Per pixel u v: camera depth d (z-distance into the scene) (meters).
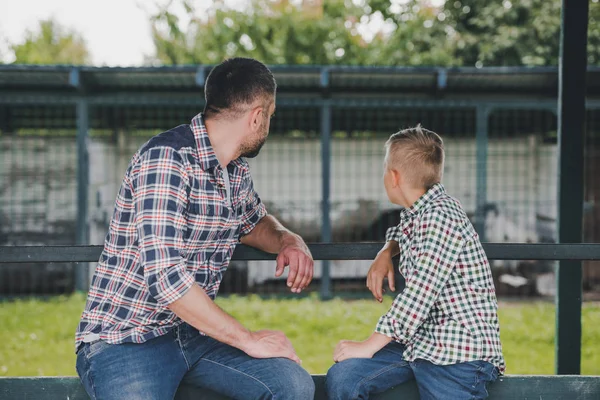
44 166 8.91
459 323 2.02
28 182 8.91
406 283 2.07
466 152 8.90
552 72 7.42
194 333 2.08
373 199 8.91
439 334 2.04
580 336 2.72
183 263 1.86
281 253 2.11
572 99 2.75
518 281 8.81
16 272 8.84
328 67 7.43
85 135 8.09
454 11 17.62
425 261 2.02
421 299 2.00
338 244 2.17
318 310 7.47
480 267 2.06
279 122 9.01
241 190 2.09
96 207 8.89
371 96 8.40
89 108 8.73
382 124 9.08
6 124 9.10
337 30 19.94
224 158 1.99
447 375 2.00
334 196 8.92
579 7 2.74
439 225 2.04
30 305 7.99
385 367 2.07
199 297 1.84
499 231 8.91
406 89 8.27
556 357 2.75
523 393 2.10
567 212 2.75
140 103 7.79
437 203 2.11
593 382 2.09
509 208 8.92
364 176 8.92
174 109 8.86
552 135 8.91
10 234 8.88
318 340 6.25
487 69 7.45
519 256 2.10
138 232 1.86
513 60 16.06
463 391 1.99
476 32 17.23
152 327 1.98
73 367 5.32
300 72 7.48
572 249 2.09
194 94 8.38
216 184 1.96
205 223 1.96
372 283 2.12
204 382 2.04
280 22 20.09
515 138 8.95
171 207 1.86
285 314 7.27
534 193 8.93
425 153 2.17
